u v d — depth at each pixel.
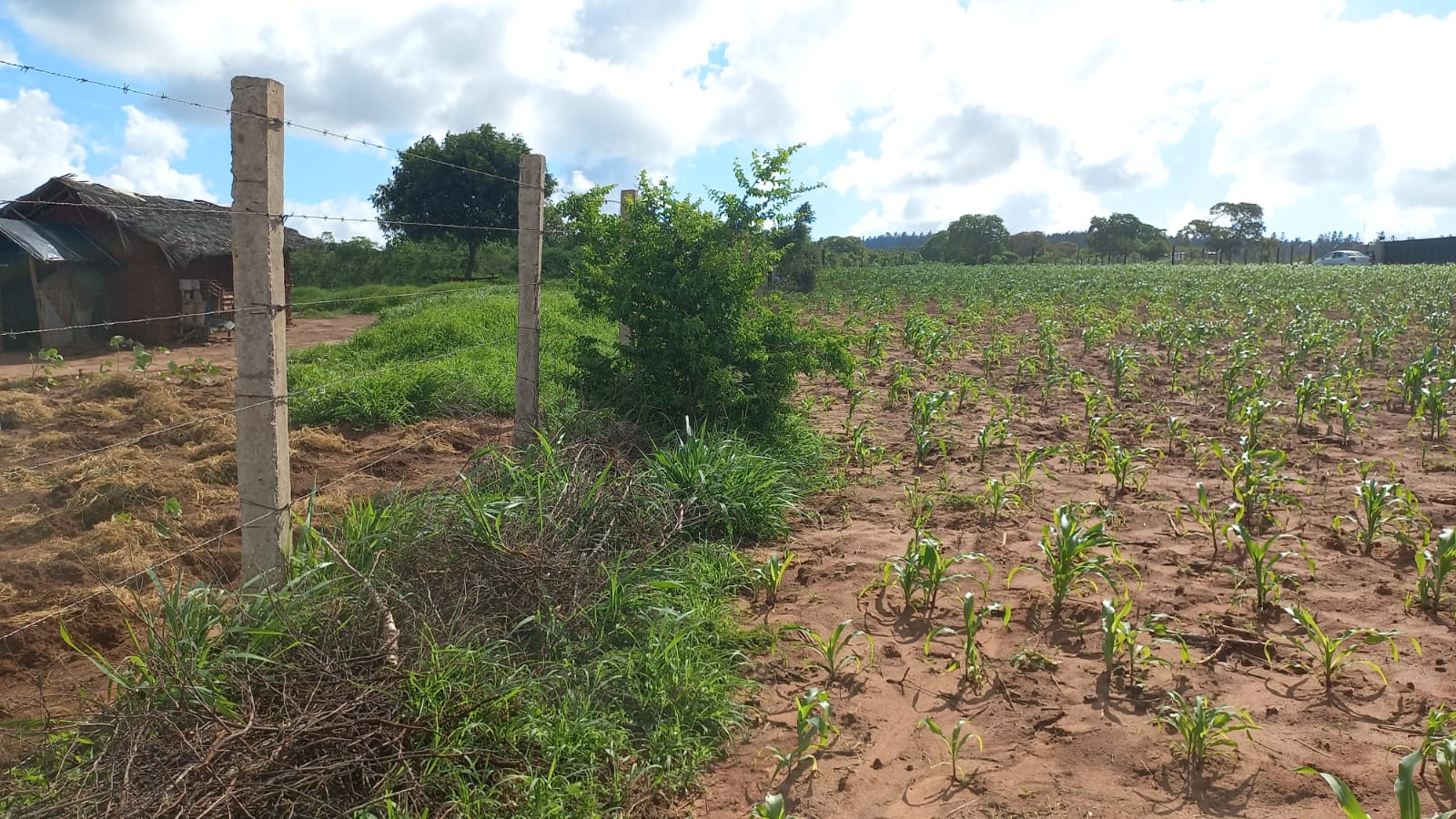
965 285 36.66
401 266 42.81
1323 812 3.61
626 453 7.62
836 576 6.15
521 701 4.09
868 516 7.45
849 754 4.13
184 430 9.72
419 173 48.06
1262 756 3.98
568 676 4.46
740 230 9.20
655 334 8.95
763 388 9.02
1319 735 4.13
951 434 10.31
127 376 12.48
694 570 5.91
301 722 3.50
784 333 9.36
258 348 4.48
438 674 3.98
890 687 4.71
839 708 4.52
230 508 7.21
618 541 5.91
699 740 4.17
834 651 4.80
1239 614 5.41
